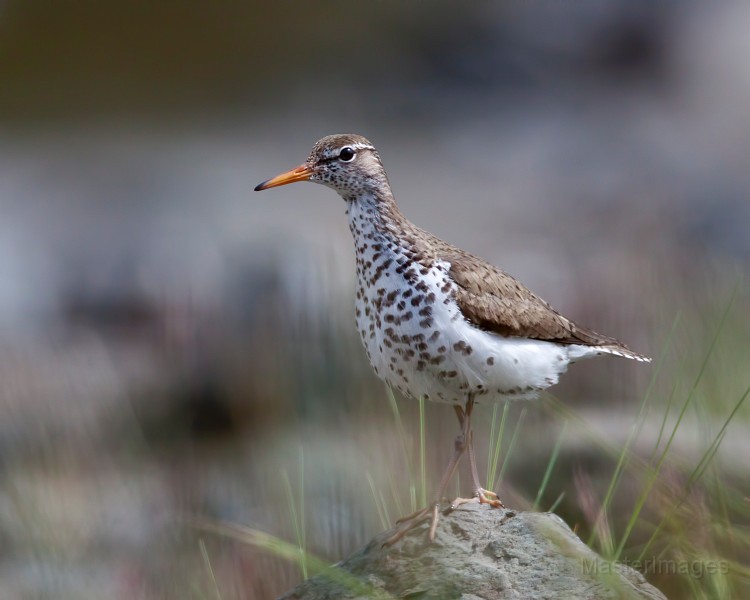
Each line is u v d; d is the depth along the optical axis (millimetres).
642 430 11062
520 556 7426
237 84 28703
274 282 17141
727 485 8945
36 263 19500
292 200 21562
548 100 26344
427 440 11539
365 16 29984
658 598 7234
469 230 20375
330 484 11727
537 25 28531
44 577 11523
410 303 8328
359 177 8820
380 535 7887
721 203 20594
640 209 20344
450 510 7957
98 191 22359
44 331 17781
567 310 15781
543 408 12258
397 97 27125
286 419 13734
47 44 29297
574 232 19734
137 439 14367
